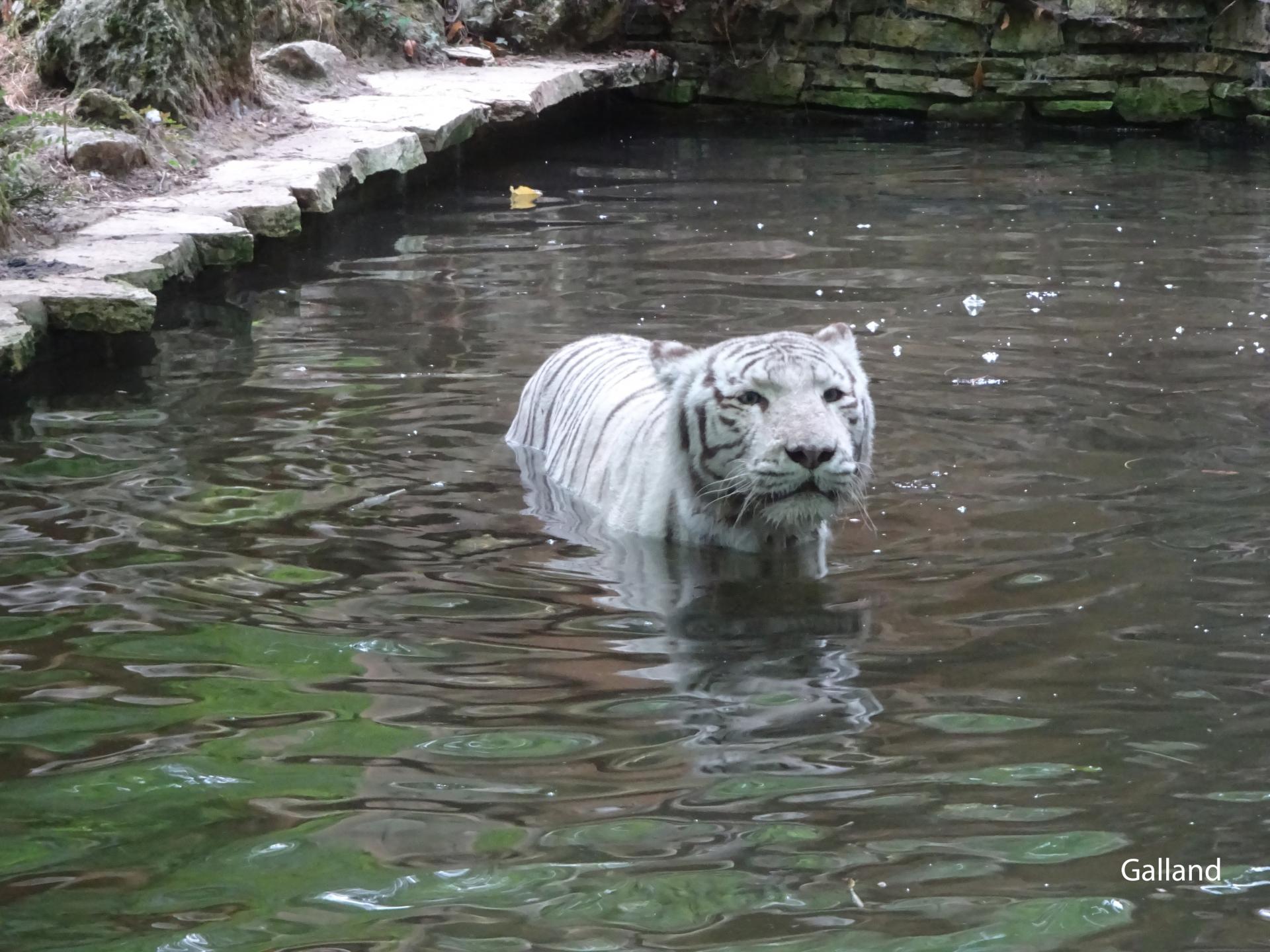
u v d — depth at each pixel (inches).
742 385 184.4
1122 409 240.8
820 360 186.9
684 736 139.4
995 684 149.4
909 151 535.8
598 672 153.8
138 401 250.5
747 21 620.4
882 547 187.6
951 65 602.5
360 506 203.6
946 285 330.0
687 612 169.6
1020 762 133.6
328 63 498.3
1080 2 585.6
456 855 119.0
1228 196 439.5
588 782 131.0
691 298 319.0
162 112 403.2
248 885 115.1
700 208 425.1
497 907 111.8
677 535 193.8
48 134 363.9
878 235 385.4
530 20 590.6
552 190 454.0
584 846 120.3
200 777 132.1
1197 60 582.2
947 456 220.4
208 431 234.7
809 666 154.9
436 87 508.7
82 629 164.2
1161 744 136.5
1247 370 262.1
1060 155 525.0
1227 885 113.8
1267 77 570.3
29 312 272.4
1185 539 186.7
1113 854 118.3
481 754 136.2
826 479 180.1
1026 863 117.3
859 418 190.1
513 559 185.8
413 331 294.0
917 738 138.5
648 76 604.4
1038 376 260.7
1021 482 208.7
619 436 205.8
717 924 109.5
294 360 274.7
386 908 111.7
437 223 402.9
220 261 326.3
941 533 191.2
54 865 118.0
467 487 211.9
